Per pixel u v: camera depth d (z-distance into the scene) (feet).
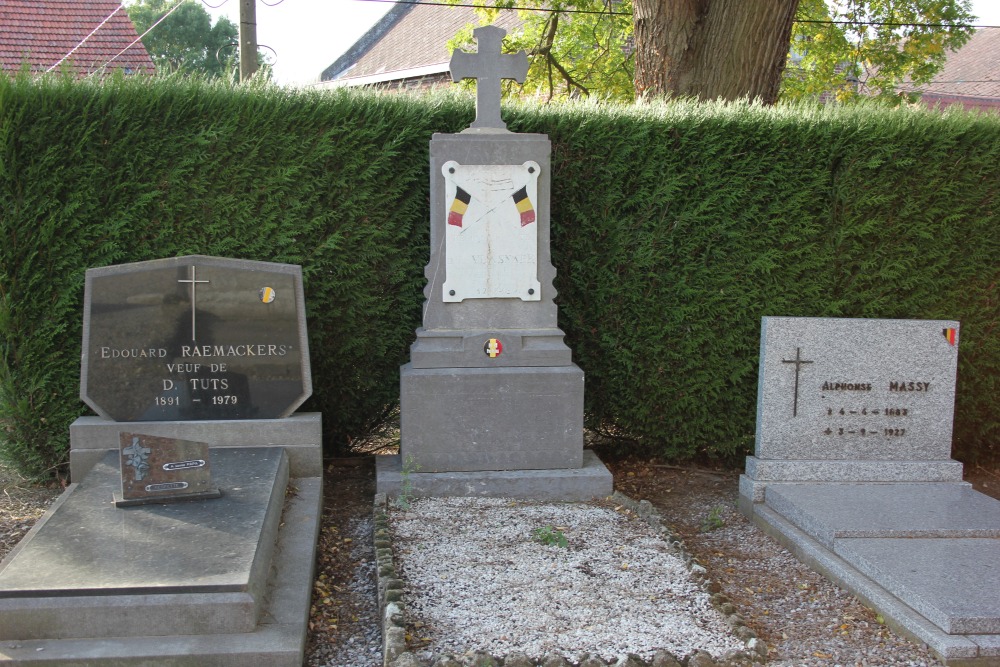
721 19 28.43
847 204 20.27
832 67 48.34
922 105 22.38
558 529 15.89
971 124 20.38
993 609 12.01
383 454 20.97
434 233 18.20
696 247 20.18
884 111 20.68
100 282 16.96
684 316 20.34
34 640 10.71
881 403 18.04
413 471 17.99
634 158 19.97
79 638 10.78
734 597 13.87
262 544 12.50
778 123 19.88
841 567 14.26
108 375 17.11
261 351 17.43
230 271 17.25
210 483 14.10
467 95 20.54
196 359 17.29
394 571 13.47
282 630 11.26
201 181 18.57
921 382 18.08
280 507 15.26
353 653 11.96
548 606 12.62
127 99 18.01
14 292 17.81
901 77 48.52
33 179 17.56
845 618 13.05
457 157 17.93
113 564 11.48
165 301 17.12
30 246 17.72
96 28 52.42
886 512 15.78
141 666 10.55
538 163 18.12
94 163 17.94
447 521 16.20
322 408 20.45
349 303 19.86
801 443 18.01
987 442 22.63
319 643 12.26
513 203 18.13
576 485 17.93
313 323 19.65
